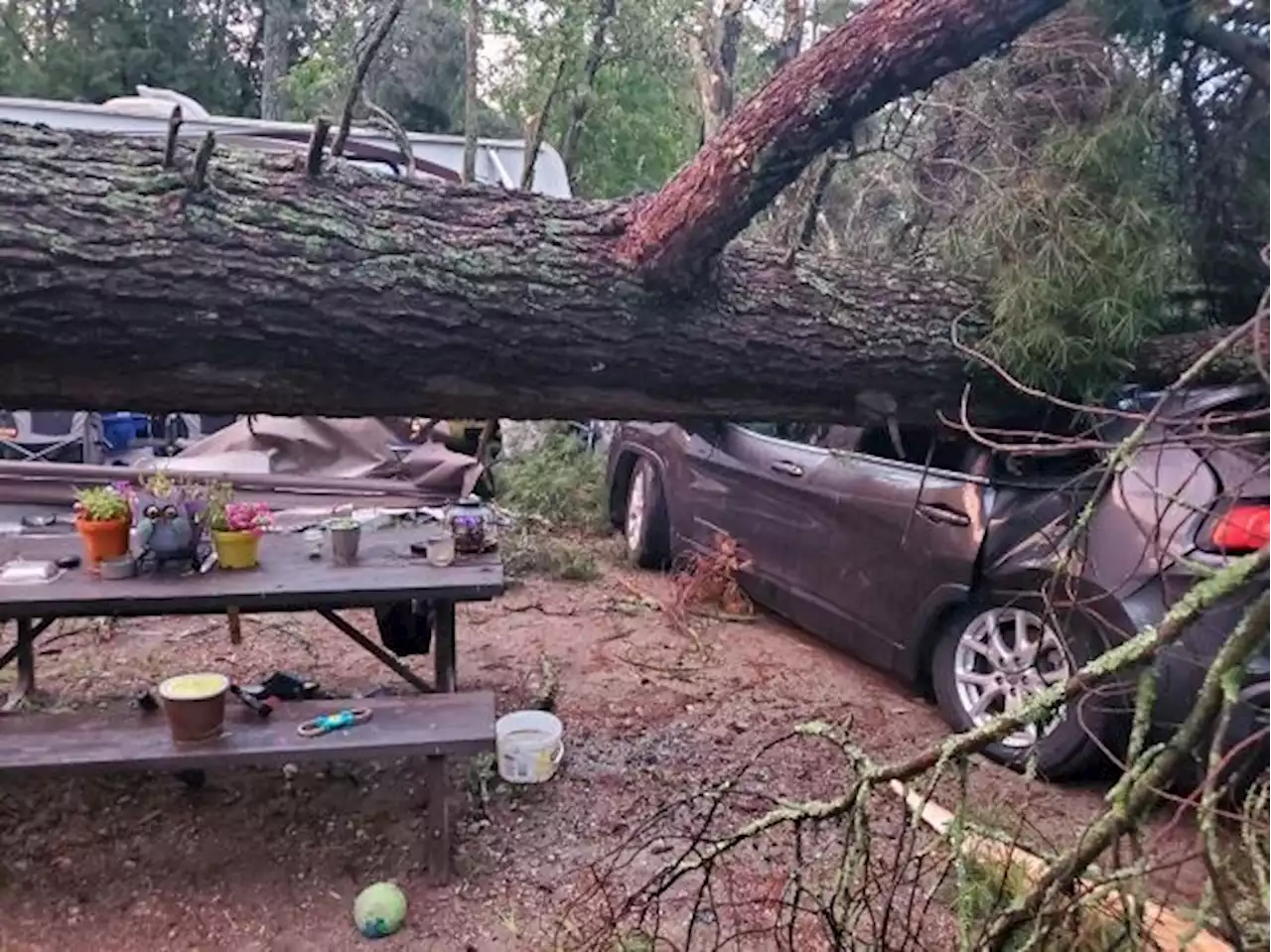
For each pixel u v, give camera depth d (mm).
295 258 2859
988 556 3721
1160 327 3824
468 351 3125
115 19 16062
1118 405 3580
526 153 6875
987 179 3738
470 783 3582
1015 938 1911
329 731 2998
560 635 5133
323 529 3975
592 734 4035
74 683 4387
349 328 2941
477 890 2984
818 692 4488
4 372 2771
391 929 2783
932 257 4023
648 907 2461
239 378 2957
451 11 10352
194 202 2779
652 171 10078
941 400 3779
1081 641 3418
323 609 3512
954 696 3932
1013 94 3811
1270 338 2857
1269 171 3840
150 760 2816
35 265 2602
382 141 7160
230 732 2990
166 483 3658
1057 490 3193
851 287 3654
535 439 7566
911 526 4043
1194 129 3863
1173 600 3035
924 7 2828
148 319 2742
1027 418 3898
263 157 3004
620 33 7867
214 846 3199
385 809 3424
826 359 3551
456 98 11758
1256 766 2033
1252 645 1468
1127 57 3701
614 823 3359
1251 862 1649
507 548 6125
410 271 2988
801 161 3033
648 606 5570
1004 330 3627
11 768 2766
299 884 3016
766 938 2717
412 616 4156
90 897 2932
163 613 3268
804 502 4707
